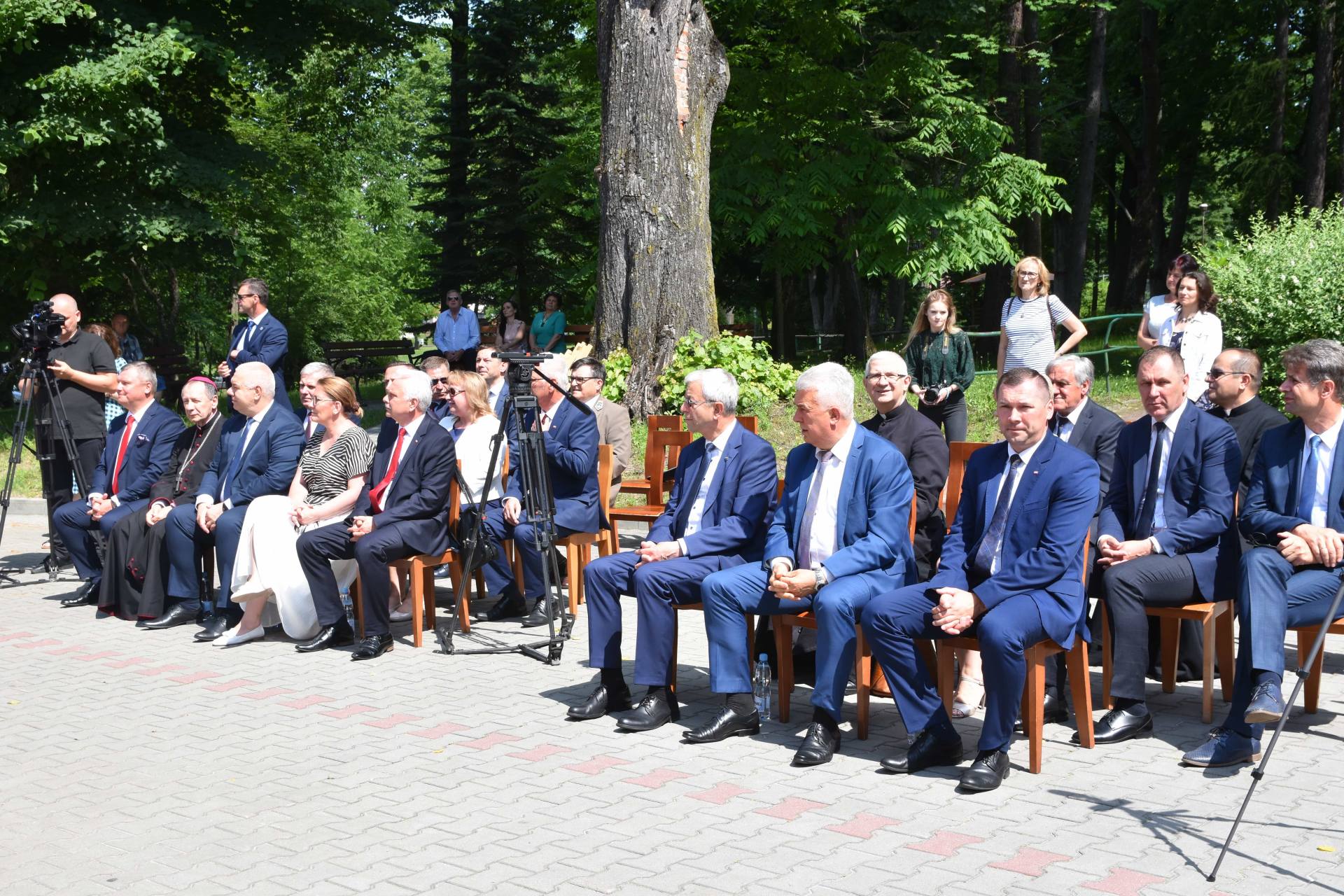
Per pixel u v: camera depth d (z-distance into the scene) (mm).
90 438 9578
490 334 23078
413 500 7078
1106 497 5828
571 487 7645
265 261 33812
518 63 24766
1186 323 8000
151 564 7773
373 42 21547
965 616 4723
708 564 5633
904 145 19547
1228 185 29234
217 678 6469
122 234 18062
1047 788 4570
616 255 12688
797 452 5645
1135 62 28859
